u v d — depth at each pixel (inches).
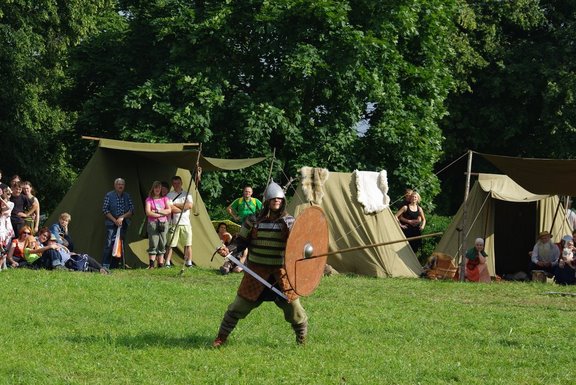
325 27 1080.2
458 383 335.6
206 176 1055.0
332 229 756.6
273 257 368.8
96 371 335.3
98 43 1163.9
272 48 1091.3
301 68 1044.5
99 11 1453.0
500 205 891.4
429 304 557.3
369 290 629.0
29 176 1357.0
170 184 758.5
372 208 757.3
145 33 1135.0
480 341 425.7
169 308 490.0
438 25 1179.3
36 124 1344.7
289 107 1069.8
